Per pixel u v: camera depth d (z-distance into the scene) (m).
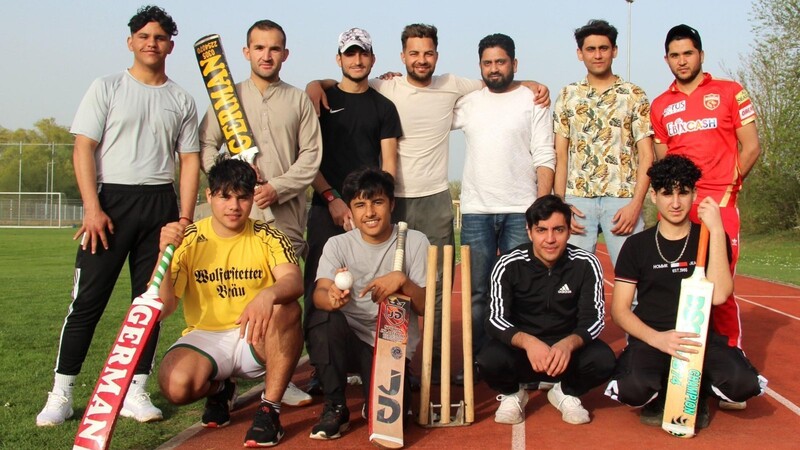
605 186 5.44
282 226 5.14
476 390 5.42
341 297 4.08
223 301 4.32
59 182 75.19
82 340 4.52
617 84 5.46
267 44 5.10
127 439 4.17
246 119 5.07
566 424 4.56
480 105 5.59
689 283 4.25
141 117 4.61
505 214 5.49
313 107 5.26
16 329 7.90
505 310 4.60
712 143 5.27
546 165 5.51
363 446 4.11
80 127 4.49
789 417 4.74
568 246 4.73
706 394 4.54
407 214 5.59
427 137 5.55
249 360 4.26
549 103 5.58
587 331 4.43
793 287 13.60
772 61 26.70
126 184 4.57
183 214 4.81
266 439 4.05
